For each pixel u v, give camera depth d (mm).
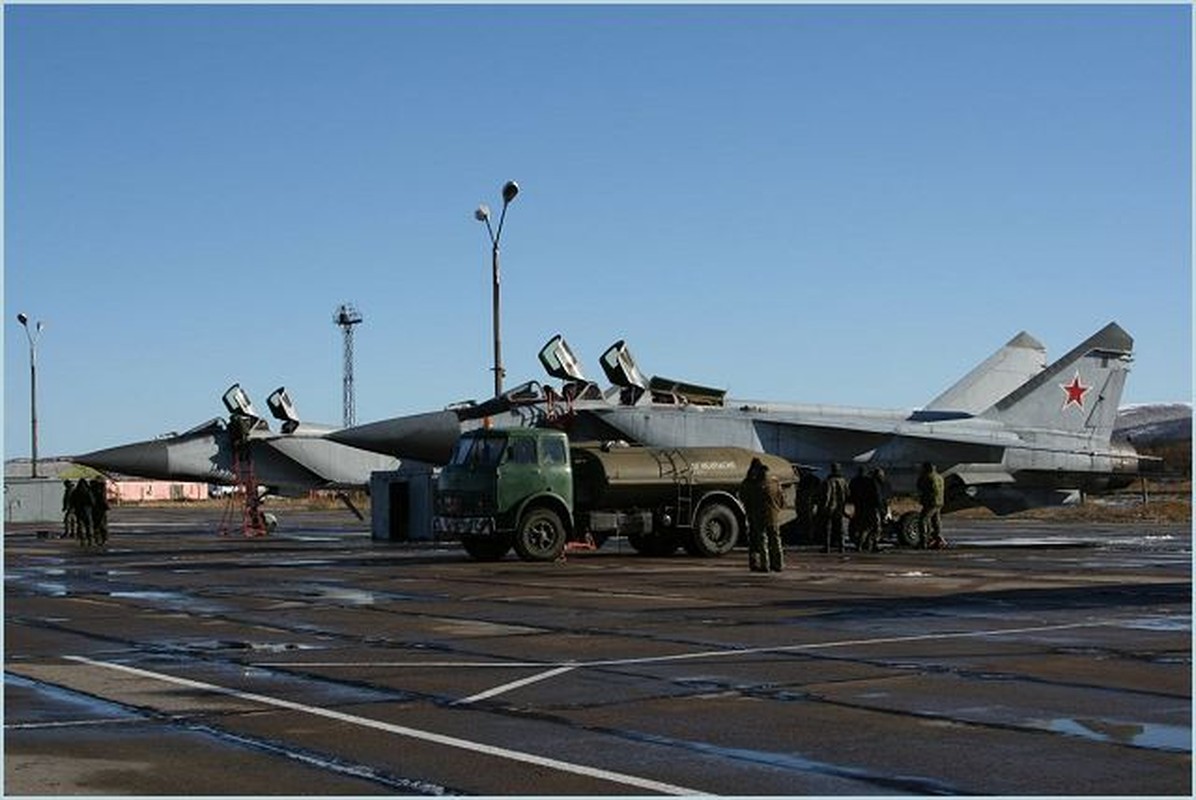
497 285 34469
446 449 33156
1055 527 49156
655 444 33094
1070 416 38438
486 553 27688
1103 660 12148
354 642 13789
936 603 17484
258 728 9141
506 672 11625
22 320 62719
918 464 35500
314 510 85250
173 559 28906
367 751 8406
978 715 9523
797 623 15258
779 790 7395
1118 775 7703
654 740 8719
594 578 22141
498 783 7566
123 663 12305
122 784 7555
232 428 41406
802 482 32344
